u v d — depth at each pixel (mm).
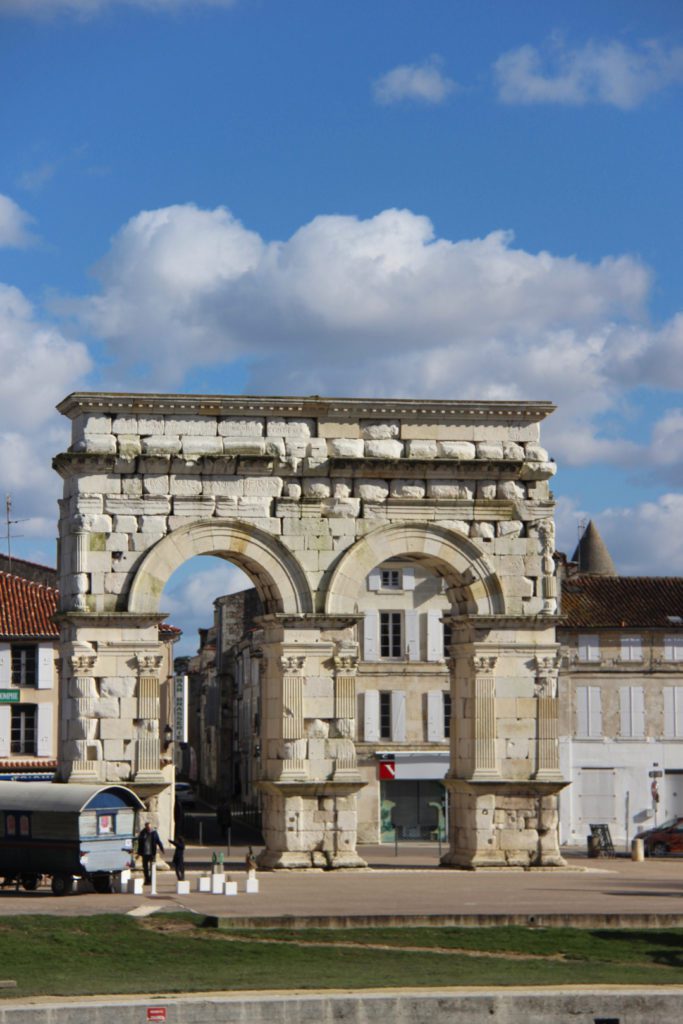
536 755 73688
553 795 73688
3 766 100438
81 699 70312
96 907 57219
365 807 102938
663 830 93562
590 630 105062
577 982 48562
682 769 104938
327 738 72062
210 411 72375
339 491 73062
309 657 72062
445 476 74125
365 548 72938
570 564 110812
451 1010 46188
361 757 103250
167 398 71812
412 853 92062
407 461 73312
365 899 60094
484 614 73812
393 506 73562
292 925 54375
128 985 47062
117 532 71188
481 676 73562
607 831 90750
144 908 56812
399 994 46250
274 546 72312
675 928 55562
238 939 52625
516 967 50750
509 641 73875
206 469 72000
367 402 73562
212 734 160500
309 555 72625
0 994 45625
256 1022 45062
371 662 104125
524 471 74625
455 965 50719
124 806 63531
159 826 73125
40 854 62625
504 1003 46500
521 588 74250
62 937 51812
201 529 71750
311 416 73375
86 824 62062
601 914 55938
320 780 71625
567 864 73250
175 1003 44781
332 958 51125
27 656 102500
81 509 70938
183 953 51000
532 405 74875
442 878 68938
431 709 104312
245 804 128375
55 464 72500
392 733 103875
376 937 53531
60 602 72688
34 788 63969
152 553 71062
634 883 67438
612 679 105125
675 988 47906
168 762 94125
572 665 104875
